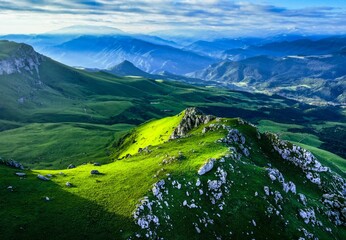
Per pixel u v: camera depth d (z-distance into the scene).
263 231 68.31
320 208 89.88
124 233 59.03
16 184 71.12
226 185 74.88
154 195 67.75
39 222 59.38
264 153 111.12
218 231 65.44
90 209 64.56
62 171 88.81
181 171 76.75
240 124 122.50
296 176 106.50
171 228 62.59
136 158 95.50
